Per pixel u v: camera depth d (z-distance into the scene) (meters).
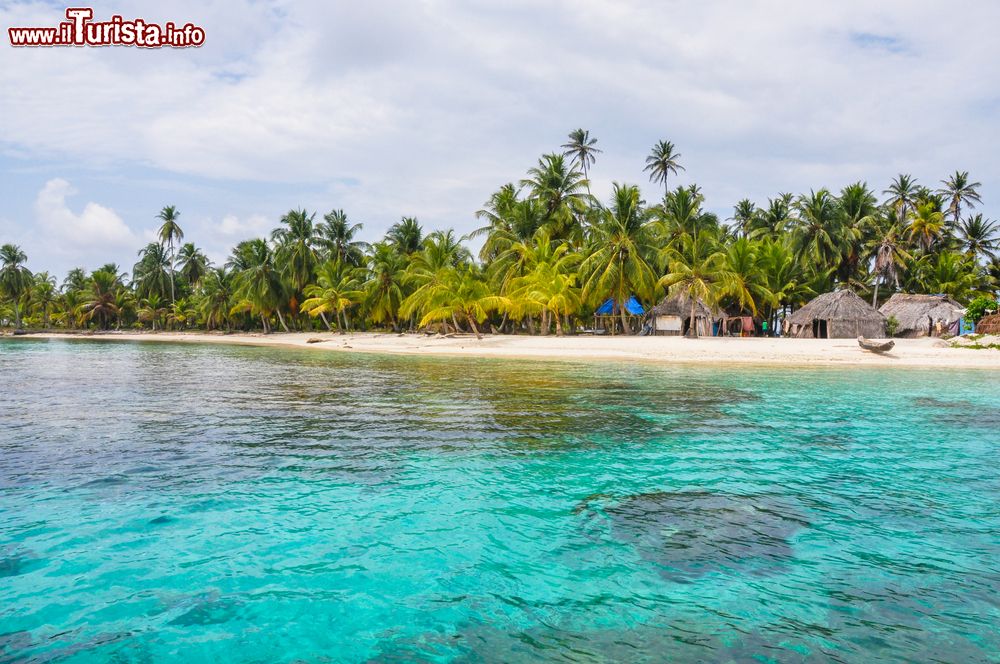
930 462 9.58
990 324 35.41
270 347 51.03
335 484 8.27
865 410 14.38
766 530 6.66
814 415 13.67
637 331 57.72
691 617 4.82
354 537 6.43
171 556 5.91
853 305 43.38
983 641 4.48
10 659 4.20
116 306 95.12
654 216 55.44
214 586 5.32
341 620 4.79
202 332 87.88
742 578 5.51
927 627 4.68
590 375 22.47
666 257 47.50
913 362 26.67
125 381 21.20
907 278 57.38
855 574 5.58
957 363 26.30
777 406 14.93
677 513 7.19
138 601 5.05
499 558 5.93
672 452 10.16
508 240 52.22
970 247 60.62
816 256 53.75
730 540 6.39
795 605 5.02
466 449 10.31
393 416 13.50
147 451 10.07
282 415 13.66
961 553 6.06
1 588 5.23
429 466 9.20
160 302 92.38
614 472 8.91
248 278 72.12
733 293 45.59
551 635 4.56
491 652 4.33
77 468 8.96
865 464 9.42
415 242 63.94
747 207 66.62
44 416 13.55
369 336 56.91
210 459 9.55
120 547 6.11
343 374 23.59
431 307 45.22
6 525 6.65
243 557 5.92
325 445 10.58
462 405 15.10
